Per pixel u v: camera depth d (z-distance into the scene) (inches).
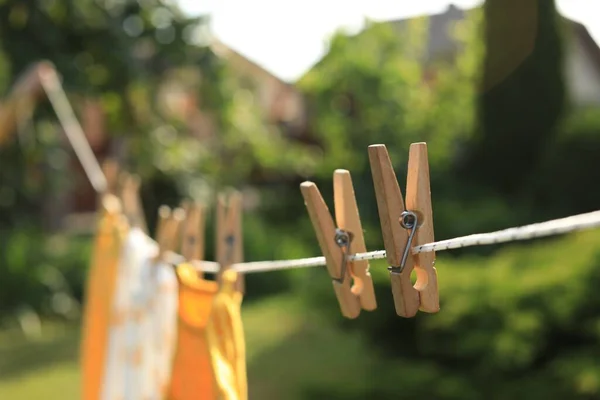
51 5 281.0
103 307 78.4
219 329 51.4
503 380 129.1
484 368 128.3
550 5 271.0
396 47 426.0
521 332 124.8
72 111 295.7
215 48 344.5
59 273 298.7
